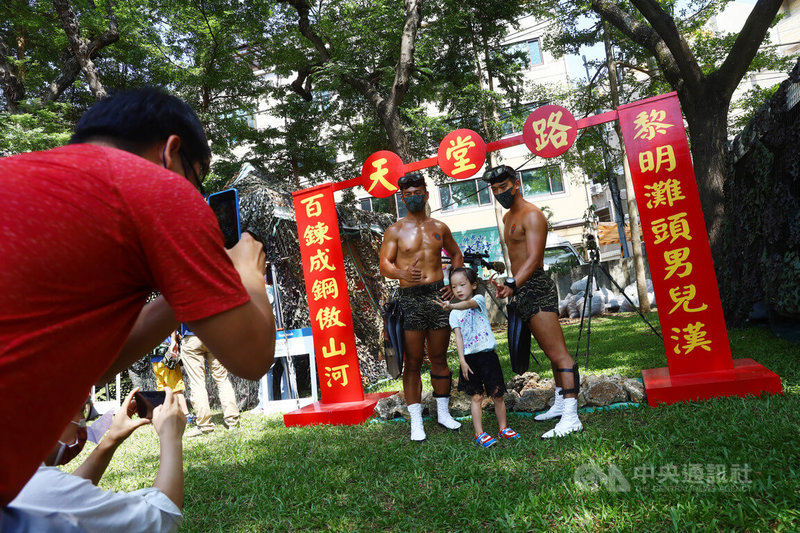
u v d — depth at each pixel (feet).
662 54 29.78
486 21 47.60
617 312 48.14
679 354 15.42
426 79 41.98
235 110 52.54
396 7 40.98
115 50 45.65
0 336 2.66
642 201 15.70
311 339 22.81
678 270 15.40
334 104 54.80
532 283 14.25
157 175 3.22
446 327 15.14
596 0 32.19
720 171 28.43
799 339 21.09
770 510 7.39
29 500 3.82
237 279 3.42
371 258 30.07
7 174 2.86
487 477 10.57
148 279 3.26
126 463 15.69
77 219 2.85
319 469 12.33
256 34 47.24
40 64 46.62
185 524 9.97
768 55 48.96
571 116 16.38
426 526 8.81
